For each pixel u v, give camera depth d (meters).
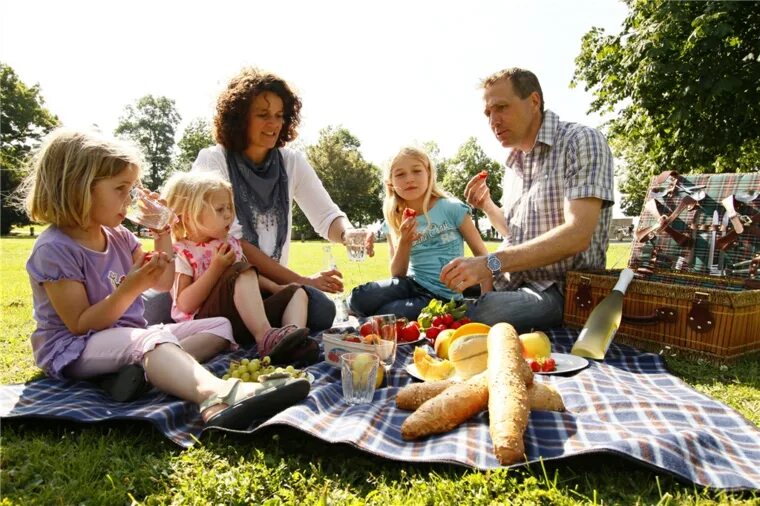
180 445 1.78
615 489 1.51
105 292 2.49
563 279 3.70
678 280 3.70
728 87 7.55
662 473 1.54
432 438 1.80
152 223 2.71
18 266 10.73
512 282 3.77
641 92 8.83
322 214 4.37
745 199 3.48
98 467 1.63
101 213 2.41
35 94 40.44
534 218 3.66
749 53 7.70
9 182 33.66
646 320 3.24
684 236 3.69
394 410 2.08
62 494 1.47
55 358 2.33
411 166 4.12
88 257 2.43
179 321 3.15
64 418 1.90
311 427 1.76
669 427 1.83
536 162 3.72
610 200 3.35
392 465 1.66
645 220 3.96
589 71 11.15
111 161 2.38
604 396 2.12
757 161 9.72
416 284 4.05
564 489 1.49
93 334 2.35
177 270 3.24
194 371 2.10
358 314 4.04
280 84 3.73
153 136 57.81
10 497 1.46
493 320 3.42
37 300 2.39
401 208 4.31
